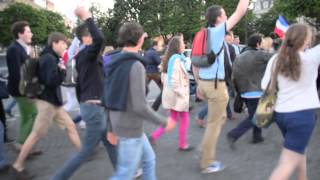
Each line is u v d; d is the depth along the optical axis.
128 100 3.53
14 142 7.39
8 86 6.23
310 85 3.82
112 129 3.71
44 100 5.30
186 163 5.85
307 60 3.74
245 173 5.36
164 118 3.57
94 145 4.65
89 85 4.65
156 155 6.30
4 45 59.12
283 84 3.86
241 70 6.44
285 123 3.86
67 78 8.25
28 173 5.61
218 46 4.99
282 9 25.53
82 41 4.96
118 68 3.55
